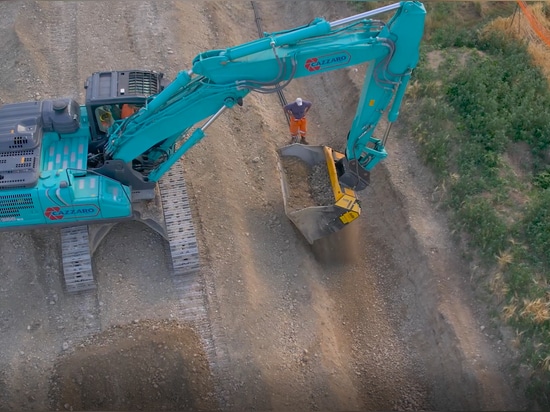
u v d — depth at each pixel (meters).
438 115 14.45
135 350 11.19
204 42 17.05
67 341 11.50
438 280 12.14
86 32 16.67
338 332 12.13
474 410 10.80
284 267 12.66
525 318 11.16
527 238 12.31
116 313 11.77
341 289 12.73
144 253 12.50
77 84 15.43
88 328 11.66
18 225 11.56
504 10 17.80
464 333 11.43
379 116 11.21
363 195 14.14
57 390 10.94
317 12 18.00
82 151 11.59
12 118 11.34
